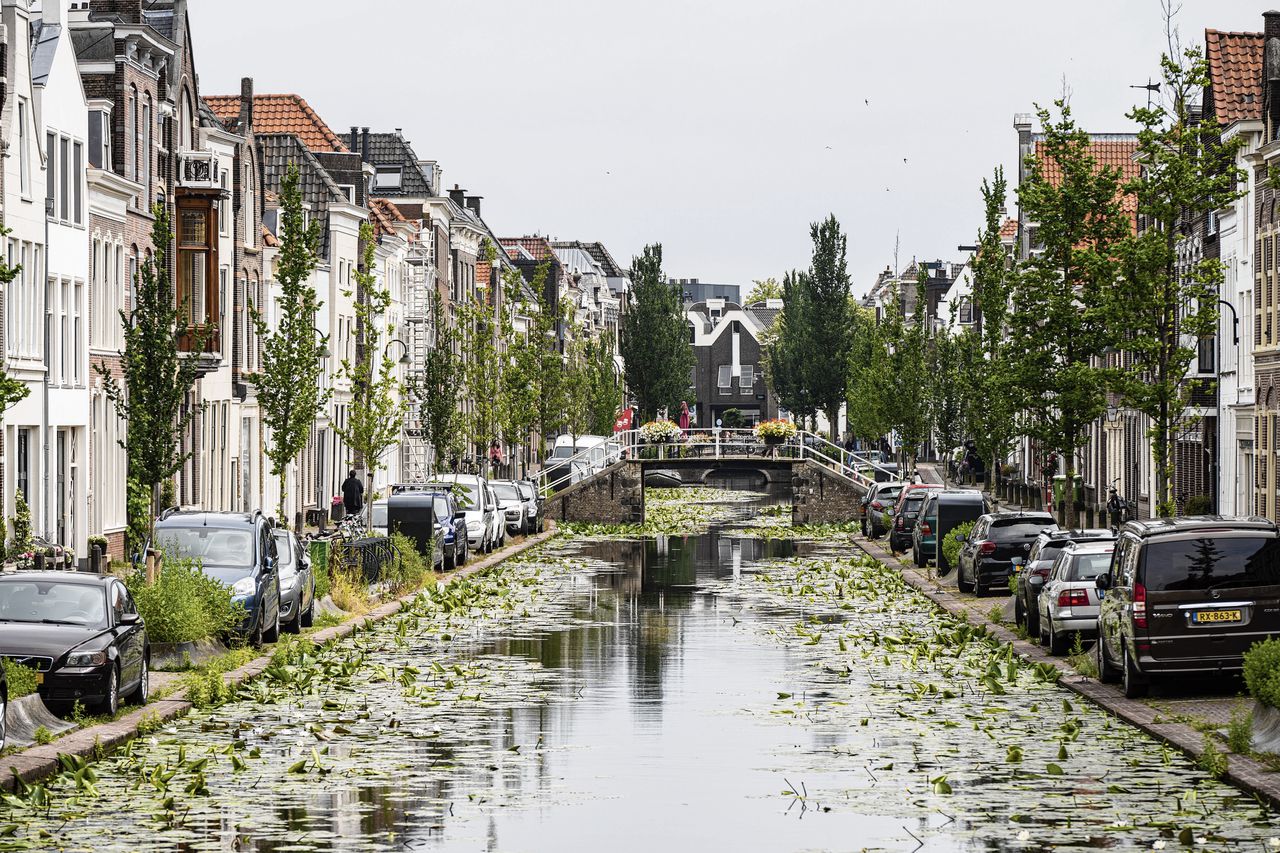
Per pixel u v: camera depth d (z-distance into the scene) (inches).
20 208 2202.3
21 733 1056.2
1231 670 1240.2
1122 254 1923.0
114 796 912.9
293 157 4008.4
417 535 2716.5
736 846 789.9
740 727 1175.0
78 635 1170.0
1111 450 4097.0
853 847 786.8
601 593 2407.7
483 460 4697.3
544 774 987.9
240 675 1423.5
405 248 4726.9
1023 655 1598.2
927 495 2913.4
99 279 2549.2
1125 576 1284.4
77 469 2440.9
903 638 1739.7
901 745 1088.8
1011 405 2460.6
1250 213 2869.1
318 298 3895.2
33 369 2246.6
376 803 896.3
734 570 2886.3
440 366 4197.8
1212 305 1925.4
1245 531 1247.5
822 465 4736.7
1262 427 2610.7
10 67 2172.7
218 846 788.6
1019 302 2407.7
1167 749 1035.9
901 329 5359.3
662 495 6737.2
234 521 1710.1
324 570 2142.0
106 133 2637.8
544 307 5216.5
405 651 1681.8
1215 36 3061.0
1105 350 2385.6
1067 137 2367.1
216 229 2910.9
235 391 3265.3
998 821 840.9
